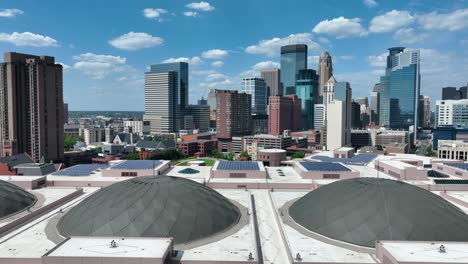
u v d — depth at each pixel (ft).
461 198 280.31
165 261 158.10
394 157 572.92
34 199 262.06
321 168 388.57
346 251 175.22
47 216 231.50
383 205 196.75
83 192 314.14
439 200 210.79
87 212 203.72
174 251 174.91
